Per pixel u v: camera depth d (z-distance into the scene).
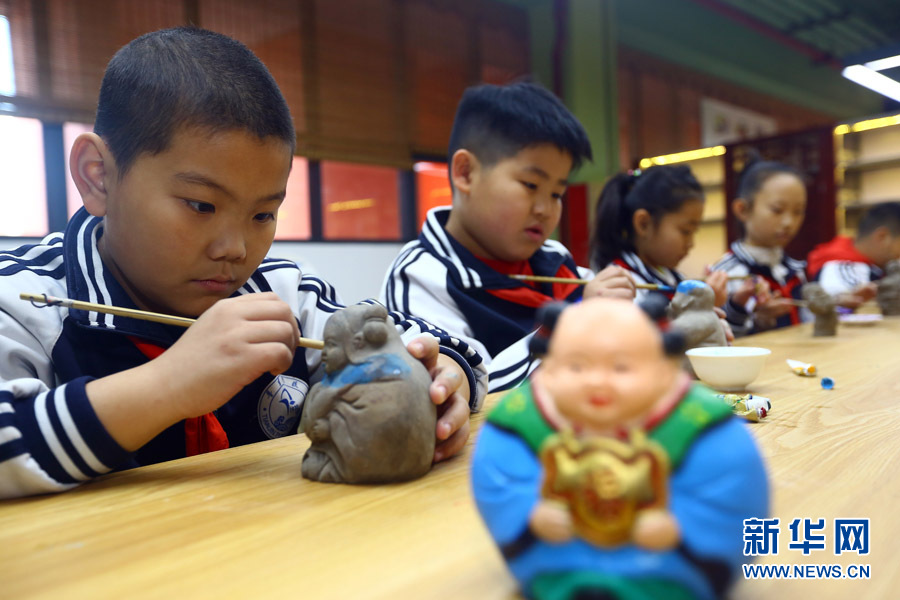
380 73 3.85
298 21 3.48
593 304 0.41
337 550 0.49
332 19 3.62
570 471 0.37
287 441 0.83
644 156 5.32
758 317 2.41
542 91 1.57
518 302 1.59
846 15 5.79
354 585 0.43
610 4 4.71
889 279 2.43
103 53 2.80
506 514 0.39
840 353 1.50
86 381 0.69
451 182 1.67
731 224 5.34
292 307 1.12
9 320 0.84
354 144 3.73
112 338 0.90
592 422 0.38
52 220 2.70
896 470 0.65
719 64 6.14
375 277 3.81
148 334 0.91
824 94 7.82
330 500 0.60
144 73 0.82
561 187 1.56
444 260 1.57
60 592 0.42
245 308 0.72
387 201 4.11
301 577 0.44
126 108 0.83
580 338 0.39
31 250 0.97
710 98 6.05
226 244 0.85
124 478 0.68
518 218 1.52
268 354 0.69
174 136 0.80
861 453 0.70
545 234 1.58
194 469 0.71
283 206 3.50
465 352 0.96
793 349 1.59
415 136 4.04
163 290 0.89
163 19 3.01
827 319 1.83
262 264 1.17
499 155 1.51
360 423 0.63
